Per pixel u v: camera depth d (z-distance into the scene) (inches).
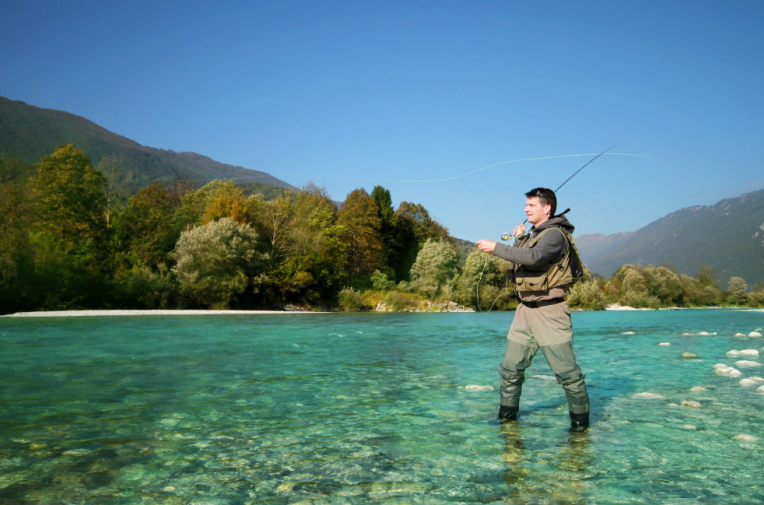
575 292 2223.2
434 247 1980.8
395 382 211.3
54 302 1122.0
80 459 103.4
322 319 955.3
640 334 564.1
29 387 193.2
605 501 80.4
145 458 104.3
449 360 296.8
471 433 126.4
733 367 261.9
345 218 2235.5
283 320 884.6
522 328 138.5
